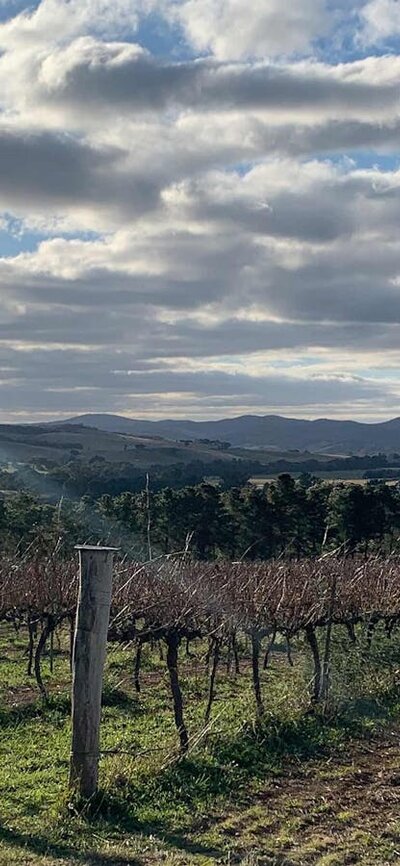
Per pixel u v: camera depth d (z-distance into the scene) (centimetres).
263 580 1098
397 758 842
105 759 768
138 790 688
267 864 566
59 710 1034
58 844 576
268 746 848
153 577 1050
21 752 831
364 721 973
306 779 766
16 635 1705
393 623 1246
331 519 2484
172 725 937
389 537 2575
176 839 605
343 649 1141
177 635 850
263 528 2558
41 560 1468
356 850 596
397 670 1144
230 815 661
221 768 761
